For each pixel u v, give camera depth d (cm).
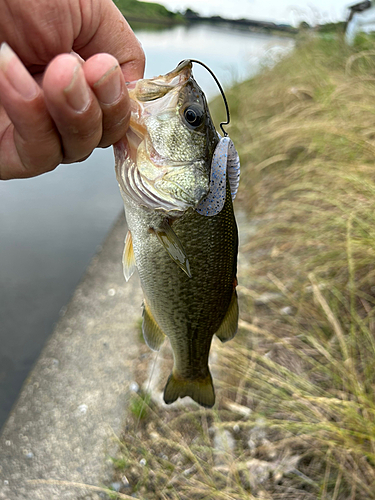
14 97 12
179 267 22
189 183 20
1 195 71
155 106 20
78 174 83
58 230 62
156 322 25
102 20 18
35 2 15
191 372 28
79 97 12
